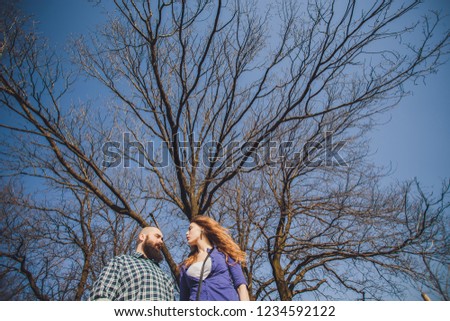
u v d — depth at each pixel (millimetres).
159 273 2777
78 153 6918
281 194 7289
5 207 7285
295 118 6477
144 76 7625
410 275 5723
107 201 7188
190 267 2658
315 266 7941
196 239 2840
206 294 2506
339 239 7301
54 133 6699
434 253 5512
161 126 7898
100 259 8555
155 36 6246
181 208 7738
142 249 2961
